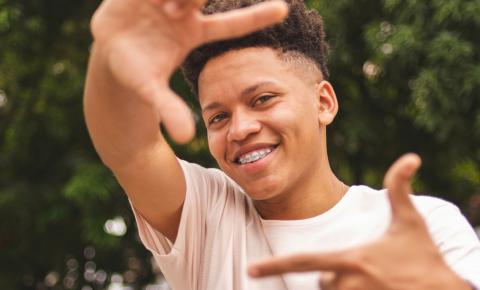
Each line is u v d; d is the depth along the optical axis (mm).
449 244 1824
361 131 5809
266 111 1793
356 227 1895
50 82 6207
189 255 1933
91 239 5926
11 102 6398
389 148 6234
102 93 1563
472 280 1705
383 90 6023
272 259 1233
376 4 5586
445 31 5254
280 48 1834
